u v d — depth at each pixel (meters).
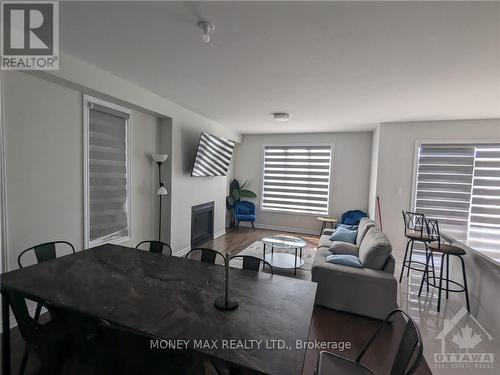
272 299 1.56
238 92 3.24
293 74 2.62
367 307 2.63
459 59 2.18
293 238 4.32
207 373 1.81
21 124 2.22
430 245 3.00
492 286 2.45
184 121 4.13
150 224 3.88
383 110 3.87
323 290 2.78
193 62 2.40
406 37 1.86
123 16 1.70
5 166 2.13
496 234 3.06
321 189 6.16
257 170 6.65
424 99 3.29
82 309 1.38
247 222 6.82
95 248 2.45
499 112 3.83
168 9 1.61
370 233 3.30
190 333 1.21
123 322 1.28
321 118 4.53
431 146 4.53
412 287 3.43
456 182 4.44
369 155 5.73
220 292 1.63
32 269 1.90
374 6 1.52
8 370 1.68
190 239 4.57
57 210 2.56
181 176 4.21
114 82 2.78
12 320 2.22
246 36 1.91
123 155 3.33
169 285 1.71
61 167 2.57
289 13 1.61
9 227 2.18
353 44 1.99
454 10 1.54
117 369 1.27
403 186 4.67
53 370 1.42
